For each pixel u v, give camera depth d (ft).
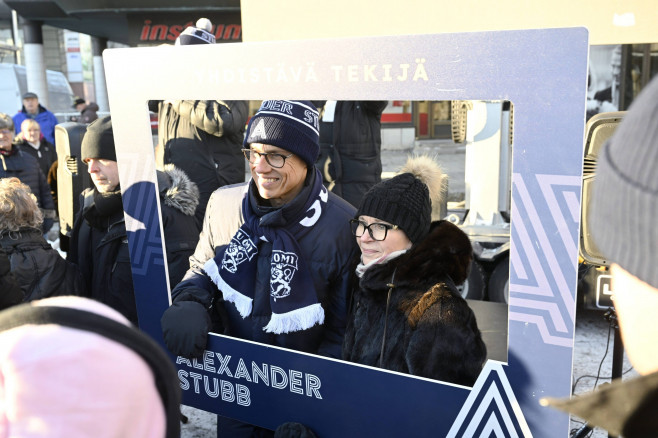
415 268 4.80
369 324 5.05
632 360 1.90
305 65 4.08
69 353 1.85
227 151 8.98
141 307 5.51
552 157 3.44
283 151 5.14
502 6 7.82
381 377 4.38
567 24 7.50
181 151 8.79
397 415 4.38
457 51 3.56
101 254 7.98
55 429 1.80
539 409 3.80
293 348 5.38
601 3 7.32
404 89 3.77
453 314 4.58
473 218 11.69
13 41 61.82
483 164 11.51
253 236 5.35
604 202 1.73
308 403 4.78
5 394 1.83
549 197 3.49
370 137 9.56
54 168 15.65
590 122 5.77
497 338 6.75
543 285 3.63
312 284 5.25
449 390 4.12
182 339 5.19
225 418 6.37
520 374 3.82
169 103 8.85
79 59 66.03
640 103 1.66
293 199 5.19
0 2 54.49
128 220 5.32
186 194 6.85
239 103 8.97
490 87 3.52
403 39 3.70
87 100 68.18
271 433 6.02
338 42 3.91
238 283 5.38
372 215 4.99
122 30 35.83
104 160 7.64
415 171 5.41
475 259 11.32
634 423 1.80
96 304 2.15
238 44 4.30
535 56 3.35
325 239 5.31
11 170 14.96
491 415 3.99
